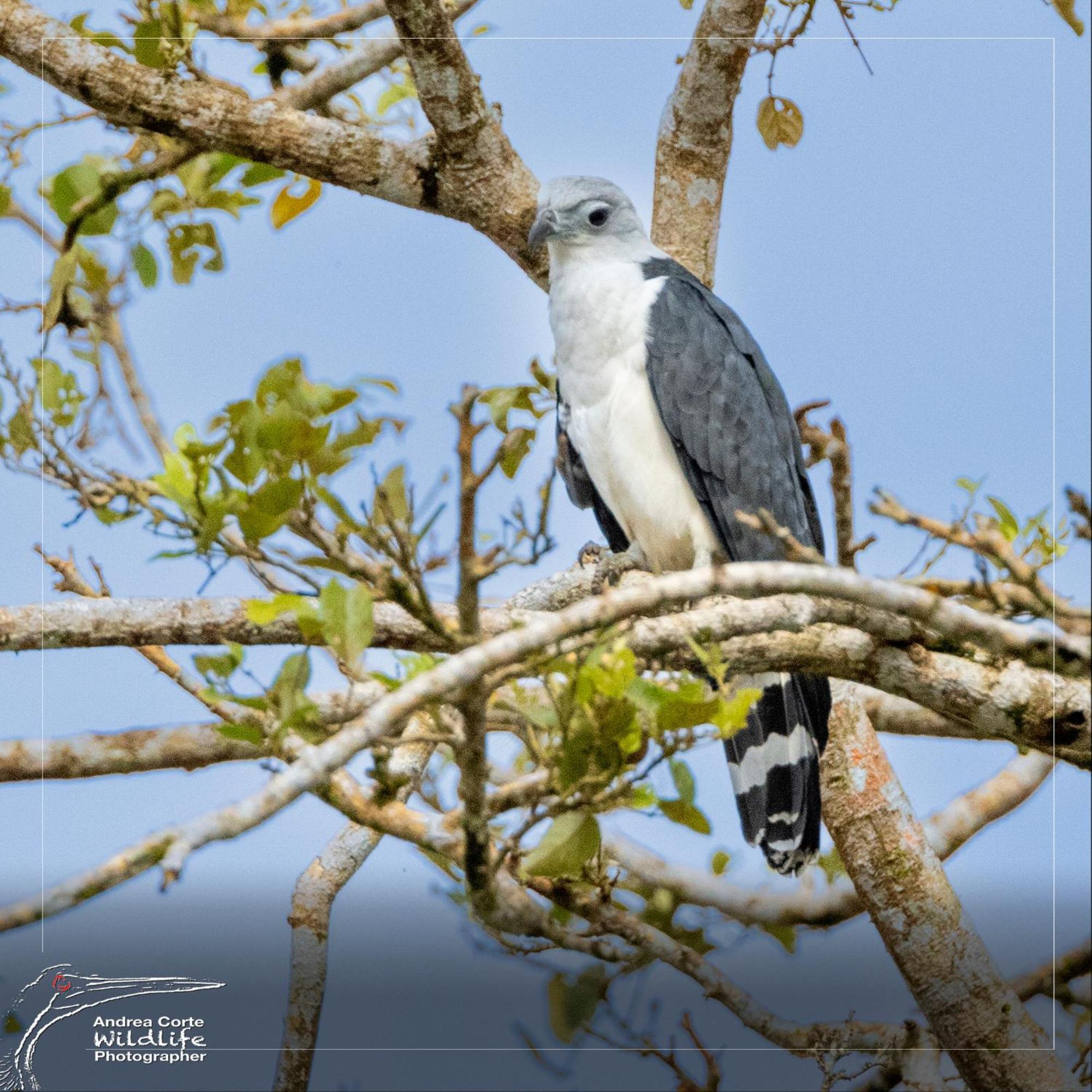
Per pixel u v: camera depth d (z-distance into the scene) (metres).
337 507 5.21
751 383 8.80
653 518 8.79
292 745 5.30
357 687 5.80
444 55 8.09
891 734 9.66
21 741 6.26
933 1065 7.20
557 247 8.89
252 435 5.21
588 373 8.73
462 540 4.60
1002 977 8.02
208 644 6.48
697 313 8.74
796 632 6.55
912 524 4.91
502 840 5.70
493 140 8.68
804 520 9.00
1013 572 4.89
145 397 8.57
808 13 8.60
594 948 5.79
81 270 8.46
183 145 8.30
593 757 4.91
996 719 6.63
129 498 5.82
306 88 8.62
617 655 4.72
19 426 6.78
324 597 4.98
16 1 8.12
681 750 4.97
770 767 7.48
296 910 7.22
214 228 8.48
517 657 4.51
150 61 8.08
